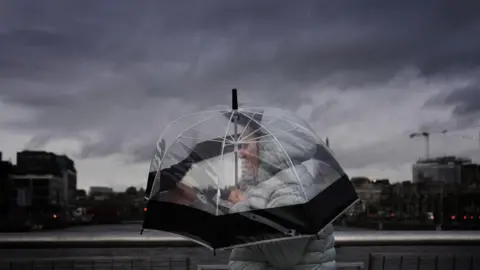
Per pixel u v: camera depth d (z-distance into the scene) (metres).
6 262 17.42
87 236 26.34
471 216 111.31
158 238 24.28
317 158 5.54
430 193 114.75
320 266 5.34
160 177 5.49
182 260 18.77
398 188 116.50
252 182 5.23
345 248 24.83
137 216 129.12
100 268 16.81
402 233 28.98
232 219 5.03
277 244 5.21
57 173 122.56
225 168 5.31
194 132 5.67
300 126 5.70
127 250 23.73
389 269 17.77
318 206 5.14
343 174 5.70
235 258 5.43
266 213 5.01
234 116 5.67
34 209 109.81
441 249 25.30
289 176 5.18
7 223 68.25
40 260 15.10
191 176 5.36
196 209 5.17
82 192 139.50
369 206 110.94
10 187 106.38
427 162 119.19
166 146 5.71
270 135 5.39
